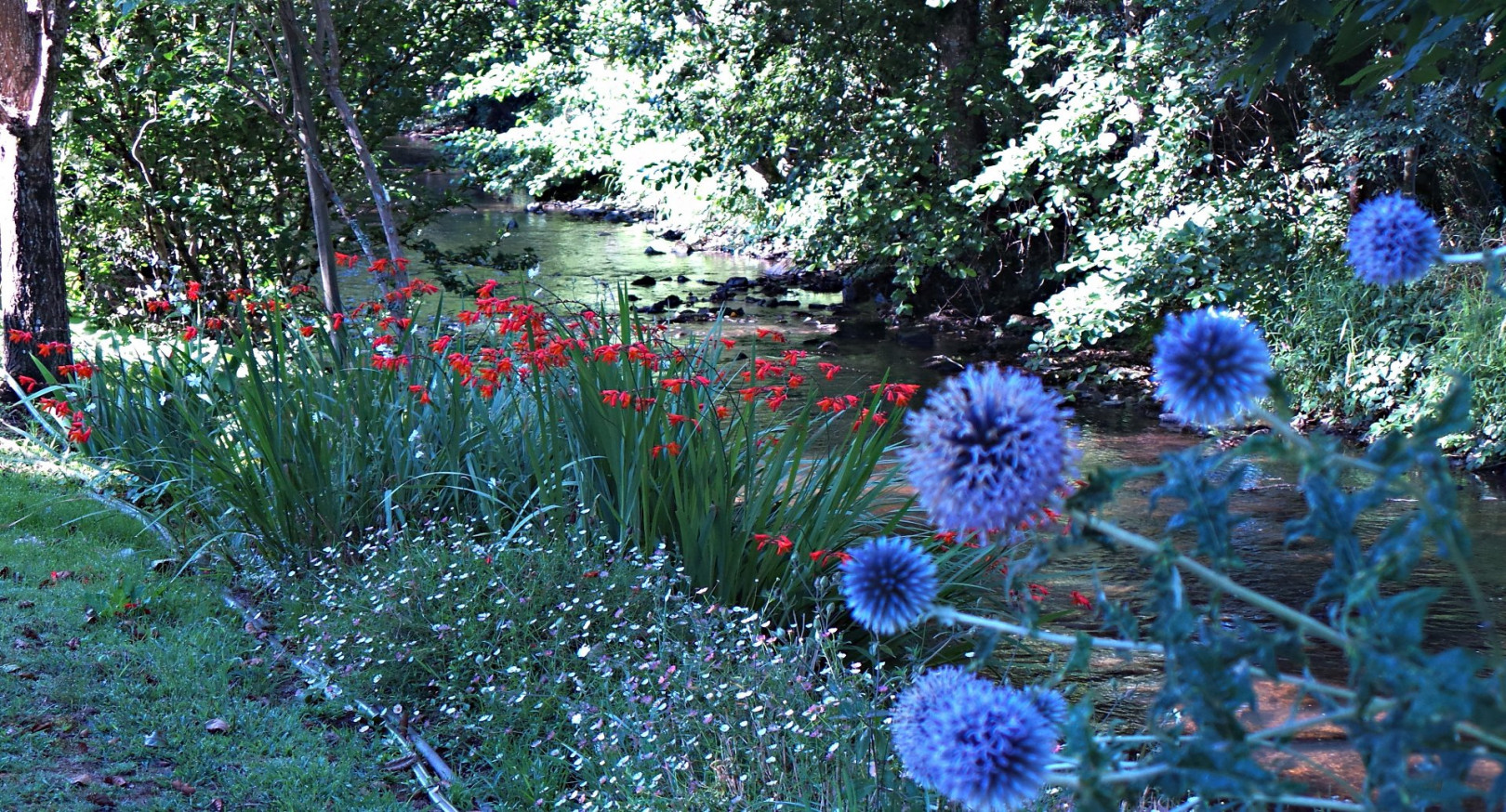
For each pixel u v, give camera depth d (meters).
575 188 30.39
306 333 7.16
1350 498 1.47
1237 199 13.00
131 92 11.76
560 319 6.96
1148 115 13.47
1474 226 12.34
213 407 6.79
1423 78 4.23
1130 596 6.39
